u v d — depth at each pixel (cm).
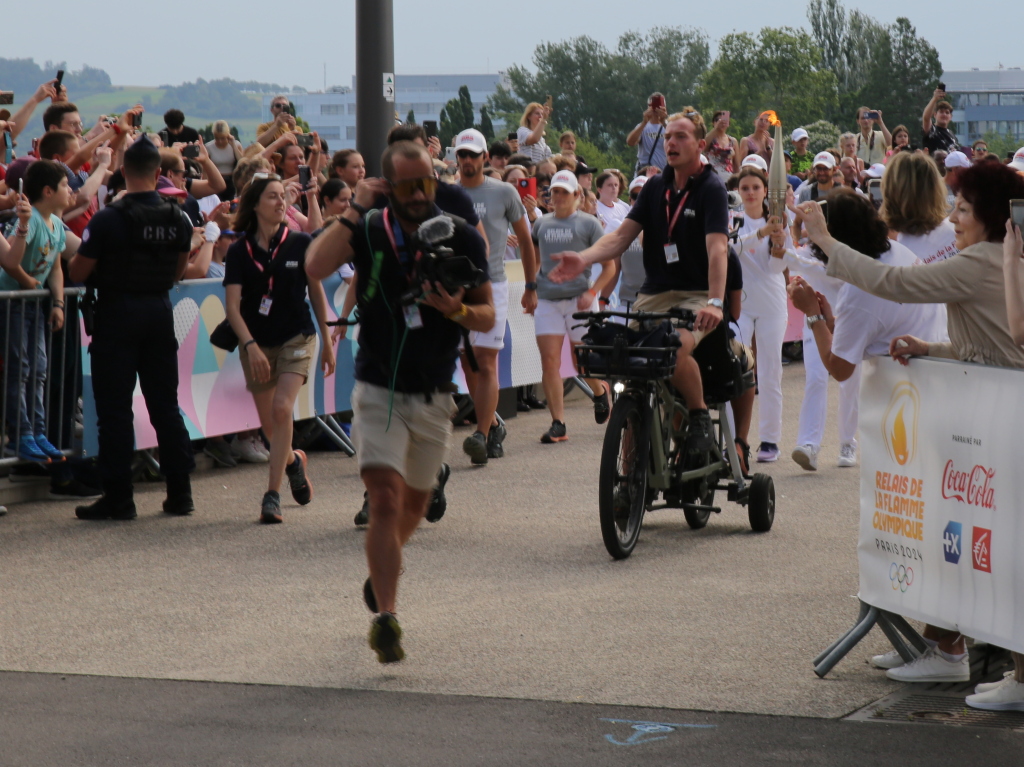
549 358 1550
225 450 1404
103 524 1101
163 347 1123
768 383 1423
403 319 704
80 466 1208
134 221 1086
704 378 1037
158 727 615
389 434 713
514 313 1748
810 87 15300
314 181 1562
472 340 1357
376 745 588
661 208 1006
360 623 801
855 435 1406
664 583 895
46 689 675
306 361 1135
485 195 1365
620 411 960
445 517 1131
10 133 1388
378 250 706
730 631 774
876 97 17525
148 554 991
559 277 984
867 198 801
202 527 1089
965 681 681
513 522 1109
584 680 681
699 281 1016
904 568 669
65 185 1149
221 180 1606
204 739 598
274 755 576
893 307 745
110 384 1103
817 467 1383
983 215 640
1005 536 605
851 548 1002
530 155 2402
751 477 1075
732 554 984
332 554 991
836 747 577
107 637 774
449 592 873
